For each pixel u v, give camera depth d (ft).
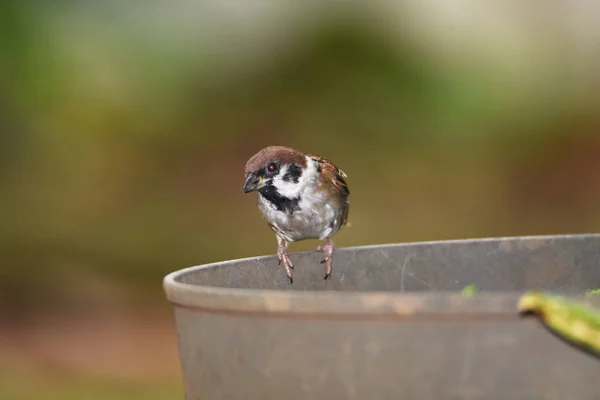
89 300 48.73
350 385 9.53
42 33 40.55
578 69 59.77
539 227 59.16
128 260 52.54
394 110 59.41
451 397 9.32
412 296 9.23
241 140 59.72
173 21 52.85
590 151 61.11
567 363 9.25
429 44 58.59
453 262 14.83
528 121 60.64
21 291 48.47
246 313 9.96
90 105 51.55
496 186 60.44
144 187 56.80
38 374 38.99
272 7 57.62
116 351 42.01
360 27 58.54
